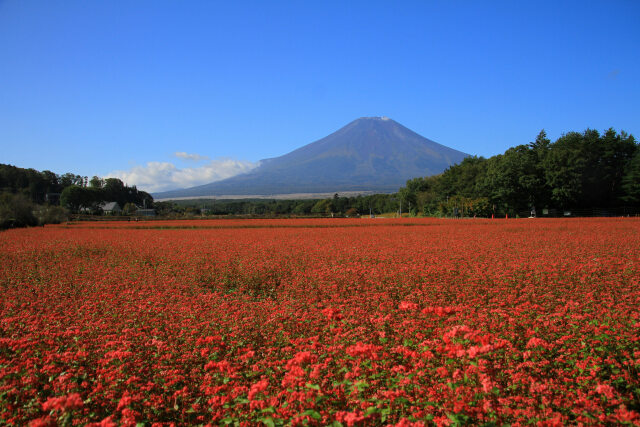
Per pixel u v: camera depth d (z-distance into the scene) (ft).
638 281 39.83
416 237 99.45
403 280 42.73
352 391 16.20
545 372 19.71
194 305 33.86
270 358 21.91
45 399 18.89
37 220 216.74
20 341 23.09
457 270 48.14
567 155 265.75
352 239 97.81
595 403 16.52
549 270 45.24
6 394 17.97
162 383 19.60
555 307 30.94
